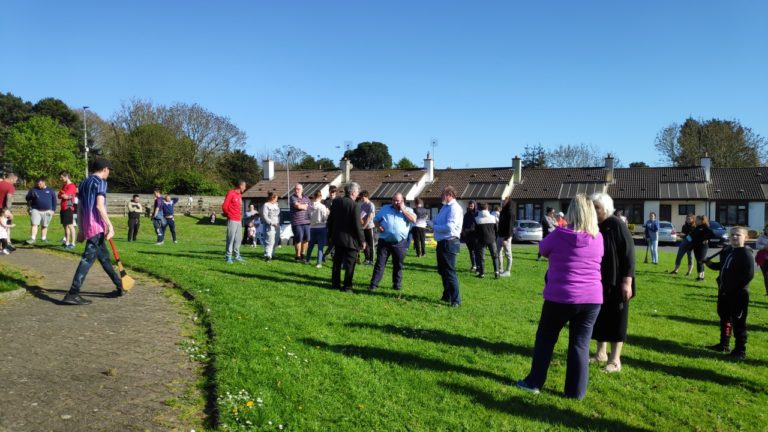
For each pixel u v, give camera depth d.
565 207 45.78
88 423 3.85
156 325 6.35
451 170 53.25
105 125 73.25
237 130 63.84
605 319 6.00
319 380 4.95
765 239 11.99
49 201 15.01
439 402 4.79
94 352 5.30
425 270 13.91
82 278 7.19
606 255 5.80
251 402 4.28
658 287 13.31
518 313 8.86
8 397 4.17
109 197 45.22
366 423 4.22
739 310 7.19
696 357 6.99
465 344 6.65
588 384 5.60
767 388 5.91
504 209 13.55
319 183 52.03
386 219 9.93
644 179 46.84
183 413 4.12
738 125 61.41
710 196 42.88
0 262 10.64
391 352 6.02
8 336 5.62
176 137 59.66
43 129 51.47
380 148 90.38
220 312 6.91
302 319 6.99
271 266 11.88
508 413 4.69
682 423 4.80
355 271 12.30
